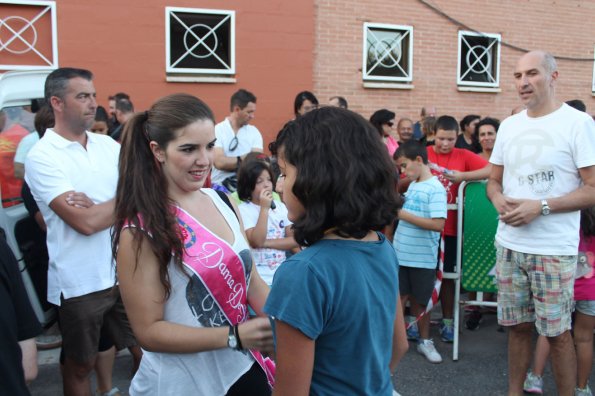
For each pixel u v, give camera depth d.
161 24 6.51
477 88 8.35
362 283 1.40
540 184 2.95
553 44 8.77
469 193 3.97
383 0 7.62
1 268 1.79
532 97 2.96
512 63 8.55
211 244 1.78
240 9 6.84
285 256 3.65
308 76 7.26
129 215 1.71
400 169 4.18
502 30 8.41
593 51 9.06
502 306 3.18
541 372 3.46
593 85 9.16
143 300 1.70
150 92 6.56
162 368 1.78
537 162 2.95
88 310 2.82
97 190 2.91
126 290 1.71
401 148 3.87
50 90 2.83
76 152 2.88
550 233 2.92
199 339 1.69
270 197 3.55
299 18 7.12
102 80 6.36
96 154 2.97
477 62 8.45
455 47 8.15
